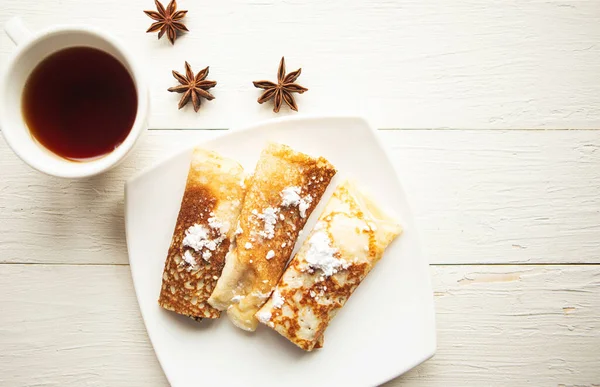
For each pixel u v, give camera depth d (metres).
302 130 0.47
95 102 0.45
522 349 0.49
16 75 0.43
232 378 0.47
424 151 0.49
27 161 0.43
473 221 0.49
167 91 0.49
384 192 0.47
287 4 0.49
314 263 0.45
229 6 0.49
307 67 0.49
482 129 0.49
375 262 0.46
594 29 0.49
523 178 0.49
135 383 0.49
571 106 0.49
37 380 0.49
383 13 0.49
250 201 0.45
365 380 0.47
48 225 0.49
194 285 0.46
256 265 0.45
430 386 0.49
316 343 0.47
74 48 0.44
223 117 0.49
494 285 0.49
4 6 0.49
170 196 0.47
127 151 0.43
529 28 0.49
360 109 0.49
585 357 0.49
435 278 0.49
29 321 0.49
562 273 0.49
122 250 0.49
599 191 0.49
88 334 0.49
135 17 0.49
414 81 0.49
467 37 0.49
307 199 0.46
